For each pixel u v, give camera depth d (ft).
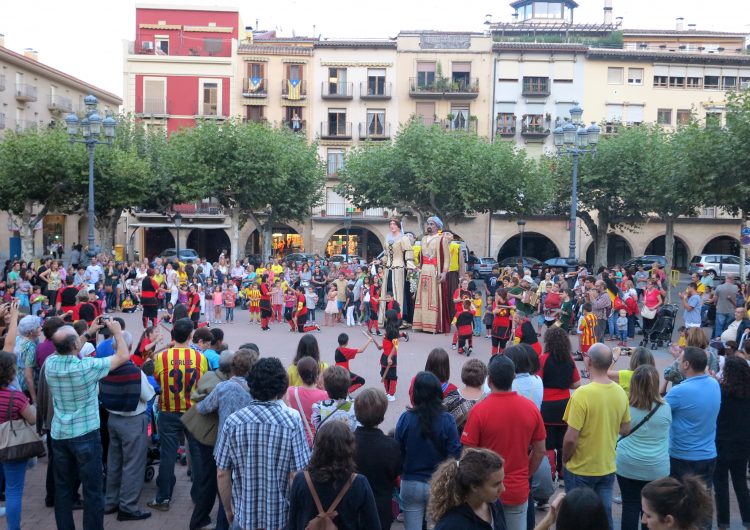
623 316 61.36
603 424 17.88
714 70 166.09
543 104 166.09
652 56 164.04
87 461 19.66
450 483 12.16
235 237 133.08
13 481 19.95
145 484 26.63
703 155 85.20
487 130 167.02
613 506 24.58
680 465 19.75
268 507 15.46
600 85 165.99
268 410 15.79
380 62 166.40
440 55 166.40
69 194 119.24
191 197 128.77
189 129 139.13
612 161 132.16
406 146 131.13
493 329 53.88
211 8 167.94
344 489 13.24
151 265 96.73
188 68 165.68
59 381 19.48
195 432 20.67
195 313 66.44
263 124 141.08
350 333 71.31
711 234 162.09
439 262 70.38
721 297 61.72
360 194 137.39
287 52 166.30
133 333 67.46
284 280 85.30
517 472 16.67
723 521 21.88
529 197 129.80
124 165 118.01
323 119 167.94
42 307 57.93
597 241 144.46
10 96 155.63
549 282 74.13
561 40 175.01
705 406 19.61
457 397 19.74
